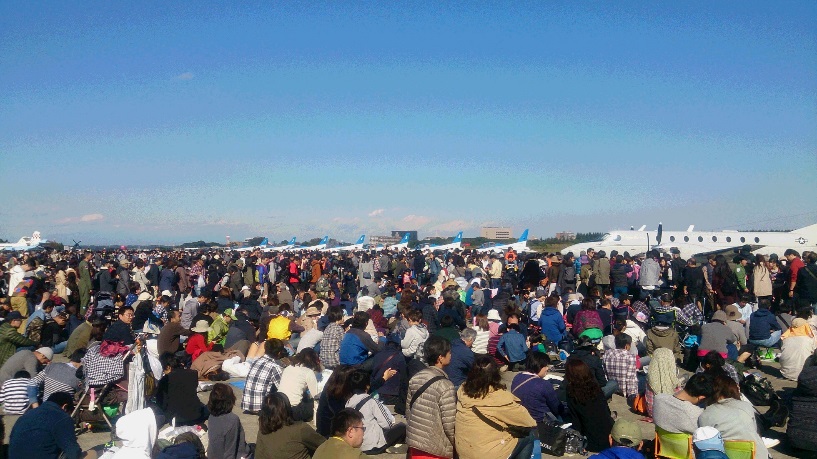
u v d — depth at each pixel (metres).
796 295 16.73
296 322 16.19
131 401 8.53
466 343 10.26
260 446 6.44
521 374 8.60
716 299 18.56
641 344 13.55
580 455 8.00
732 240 41.72
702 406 7.57
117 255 57.19
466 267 29.48
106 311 16.89
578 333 13.77
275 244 112.06
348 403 8.05
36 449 6.19
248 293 17.56
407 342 11.21
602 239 43.97
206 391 11.91
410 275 32.19
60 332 16.75
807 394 7.95
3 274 28.31
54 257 46.00
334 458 5.35
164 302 18.11
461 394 6.18
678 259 20.95
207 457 7.08
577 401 8.07
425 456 6.14
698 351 12.24
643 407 10.05
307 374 9.30
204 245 158.88
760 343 13.89
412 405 6.26
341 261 38.94
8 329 12.20
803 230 42.25
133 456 6.17
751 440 6.60
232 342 13.74
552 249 101.94
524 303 18.94
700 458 5.97
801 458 8.01
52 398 6.62
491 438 5.93
